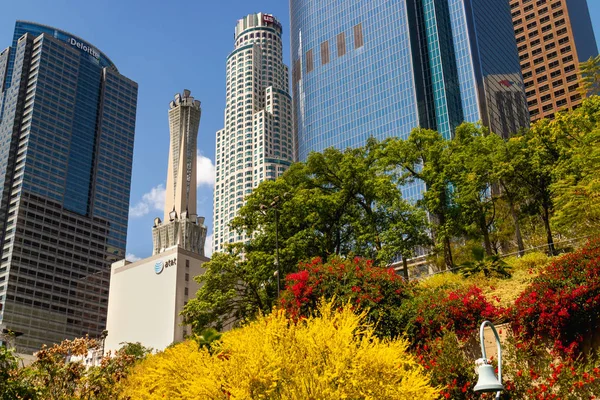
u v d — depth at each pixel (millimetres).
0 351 13938
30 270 170875
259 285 41469
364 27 171375
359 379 12883
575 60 170750
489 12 168625
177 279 106375
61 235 183625
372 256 41906
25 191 176750
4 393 13633
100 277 190750
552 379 15047
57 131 192625
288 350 13883
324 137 167500
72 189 191875
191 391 14695
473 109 147000
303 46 186625
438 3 160125
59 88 198625
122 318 110000
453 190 47125
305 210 41125
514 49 176375
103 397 19844
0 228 172125
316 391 12555
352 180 42562
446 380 16406
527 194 44188
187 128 134500
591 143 33000
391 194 42312
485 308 19703
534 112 173375
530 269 24500
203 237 126750
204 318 40812
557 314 16828
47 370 18594
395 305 21891
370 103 161000
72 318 177250
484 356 9930
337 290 22844
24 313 164750
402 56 159000
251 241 42938
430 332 19984
